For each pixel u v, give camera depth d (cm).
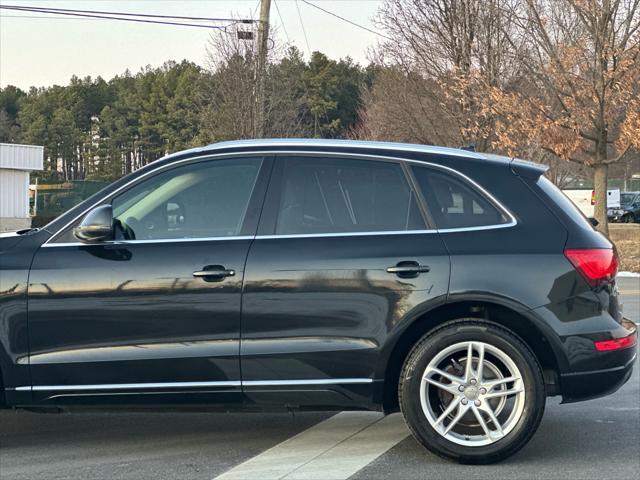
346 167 507
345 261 482
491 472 477
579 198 4356
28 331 483
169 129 8456
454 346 481
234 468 484
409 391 483
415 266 480
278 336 481
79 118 10262
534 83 1897
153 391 483
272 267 482
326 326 480
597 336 482
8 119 10912
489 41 1905
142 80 9725
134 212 504
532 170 514
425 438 484
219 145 521
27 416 611
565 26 1880
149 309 480
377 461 498
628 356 496
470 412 493
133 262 484
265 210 499
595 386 486
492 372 489
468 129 1897
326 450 522
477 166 508
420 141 2248
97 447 530
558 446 531
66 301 482
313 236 491
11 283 484
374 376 482
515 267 481
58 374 483
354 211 499
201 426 583
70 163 9650
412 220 495
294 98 3288
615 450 523
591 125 1897
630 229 3247
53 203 3700
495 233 490
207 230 498
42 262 487
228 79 2511
